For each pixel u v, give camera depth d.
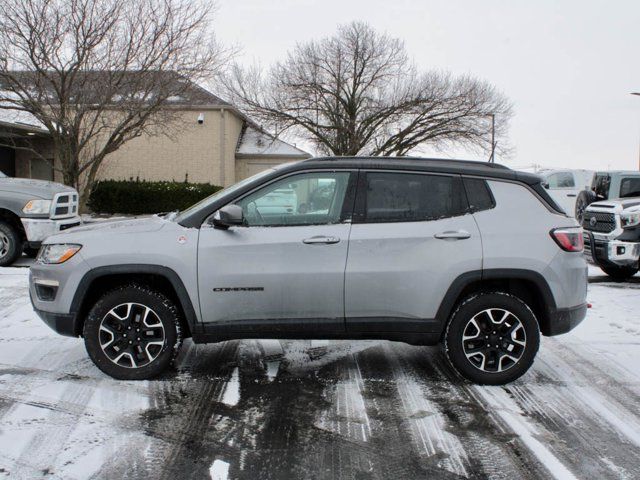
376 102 31.64
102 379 4.61
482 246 4.46
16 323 6.25
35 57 15.27
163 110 17.62
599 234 9.82
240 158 28.22
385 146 31.97
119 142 17.31
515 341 4.52
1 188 9.91
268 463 3.35
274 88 31.00
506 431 3.79
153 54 16.30
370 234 4.45
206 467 3.29
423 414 4.05
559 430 3.81
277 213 4.53
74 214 10.75
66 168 16.73
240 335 4.49
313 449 3.52
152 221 4.68
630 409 4.17
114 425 3.80
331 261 4.42
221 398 4.29
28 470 3.21
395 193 4.55
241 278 4.41
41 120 16.50
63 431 3.69
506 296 4.50
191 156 25.62
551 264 4.48
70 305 4.48
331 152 32.03
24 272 9.41
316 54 31.25
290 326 4.47
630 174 12.48
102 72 16.19
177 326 4.54
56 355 5.21
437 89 31.84
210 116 25.55
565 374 4.91
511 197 4.60
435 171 4.60
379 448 3.54
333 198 4.54
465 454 3.47
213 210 4.52
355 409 4.13
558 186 18.88
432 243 4.45
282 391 4.45
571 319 4.58
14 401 4.15
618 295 8.36
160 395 4.32
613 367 5.10
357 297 4.45
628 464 3.37
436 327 4.49
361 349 5.59
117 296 4.48
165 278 4.53
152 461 3.34
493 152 31.59
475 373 4.54
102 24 15.64
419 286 4.45
